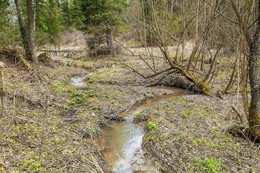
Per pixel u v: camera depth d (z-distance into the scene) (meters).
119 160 5.77
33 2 16.20
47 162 4.91
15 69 13.16
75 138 6.21
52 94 9.66
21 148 5.23
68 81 13.42
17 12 15.55
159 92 10.95
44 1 14.91
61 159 5.09
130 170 5.34
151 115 7.81
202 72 12.80
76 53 23.73
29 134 5.88
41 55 17.61
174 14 11.95
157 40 11.63
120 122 8.00
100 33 20.75
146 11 11.53
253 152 5.14
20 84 10.13
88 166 5.02
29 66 13.64
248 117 5.51
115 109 8.68
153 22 10.30
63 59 20.86
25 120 6.44
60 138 6.01
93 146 6.12
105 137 6.96
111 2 20.28
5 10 15.89
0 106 7.21
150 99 10.13
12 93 8.38
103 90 11.02
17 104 7.74
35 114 7.27
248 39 5.16
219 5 8.41
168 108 8.22
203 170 4.77
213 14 8.84
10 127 5.98
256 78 5.14
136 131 7.30
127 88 11.43
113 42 22.06
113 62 18.52
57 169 4.73
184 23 10.99
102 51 21.89
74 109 8.34
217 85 10.70
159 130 6.59
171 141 5.94
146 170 5.26
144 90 11.03
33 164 4.75
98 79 13.65
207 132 6.18
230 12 8.48
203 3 10.07
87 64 18.38
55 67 16.52
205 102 8.57
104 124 7.68
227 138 5.78
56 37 22.23
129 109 8.98
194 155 5.27
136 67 15.86
